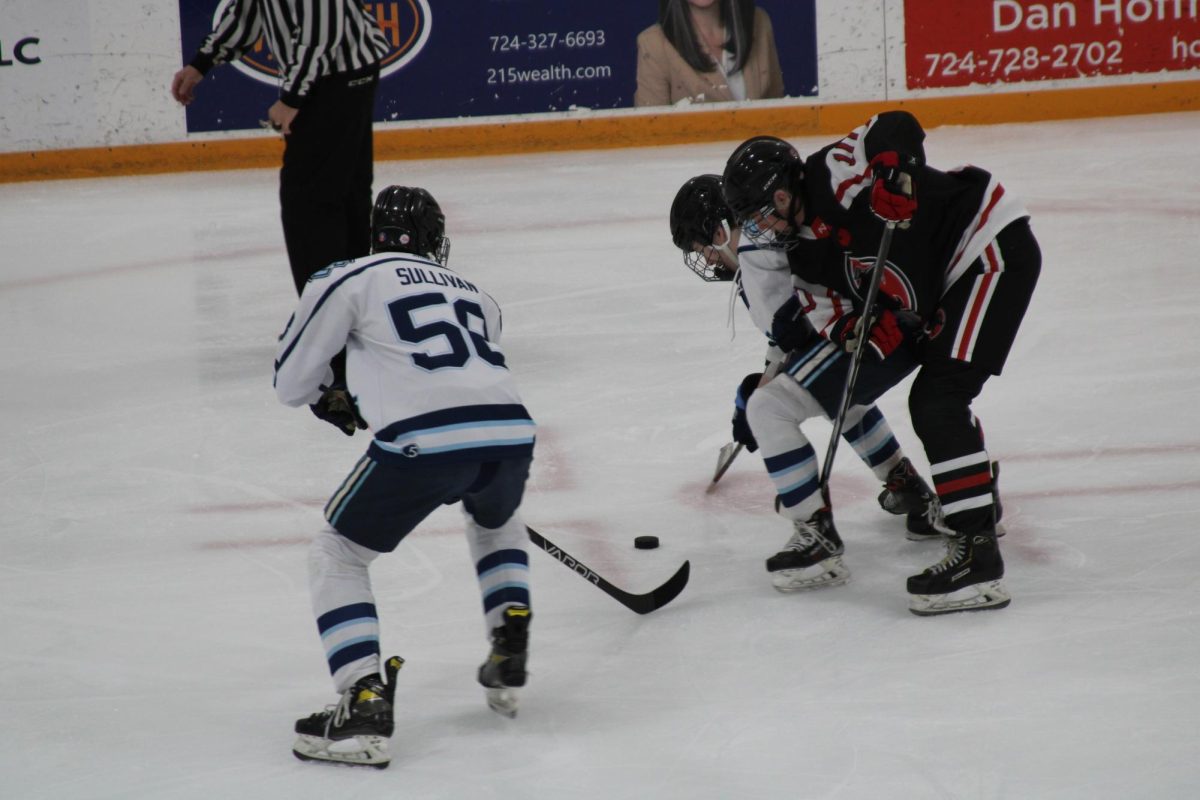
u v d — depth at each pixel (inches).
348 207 698.2
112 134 1337.4
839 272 384.5
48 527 472.1
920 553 425.4
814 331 396.5
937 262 380.5
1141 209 933.8
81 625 392.8
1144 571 397.4
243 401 620.7
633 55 1355.8
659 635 373.7
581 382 628.7
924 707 322.3
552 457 531.2
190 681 357.4
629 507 477.7
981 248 373.4
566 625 383.6
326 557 318.3
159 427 586.6
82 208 1165.7
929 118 1365.7
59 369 689.6
